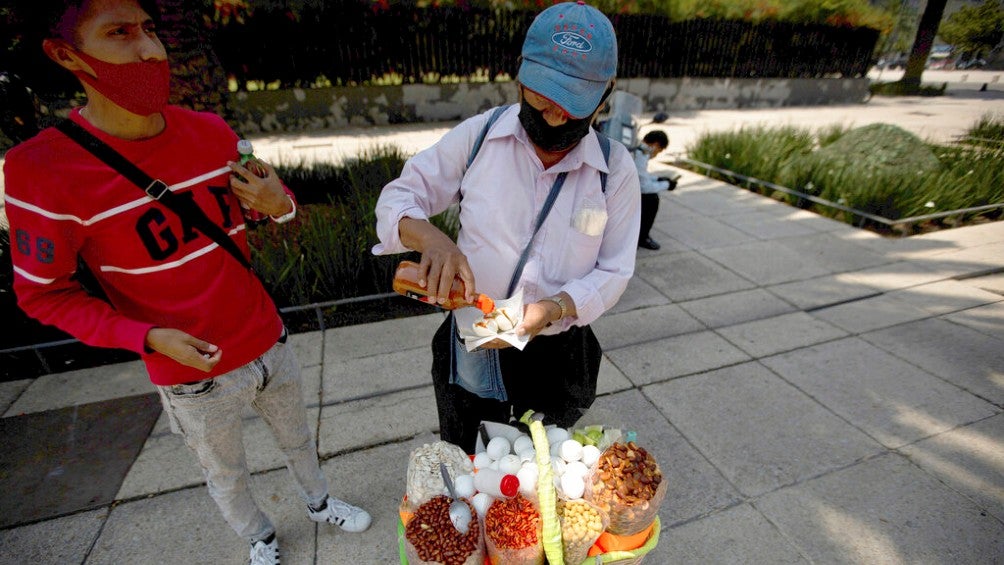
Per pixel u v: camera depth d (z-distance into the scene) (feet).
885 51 73.87
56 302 3.94
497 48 35.42
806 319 11.98
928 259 14.88
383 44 32.58
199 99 12.38
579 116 3.91
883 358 10.55
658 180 14.99
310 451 6.34
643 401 9.36
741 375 10.07
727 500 7.40
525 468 4.73
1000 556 6.64
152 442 8.35
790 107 45.11
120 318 3.98
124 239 3.95
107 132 3.82
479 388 5.43
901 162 18.70
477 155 4.64
